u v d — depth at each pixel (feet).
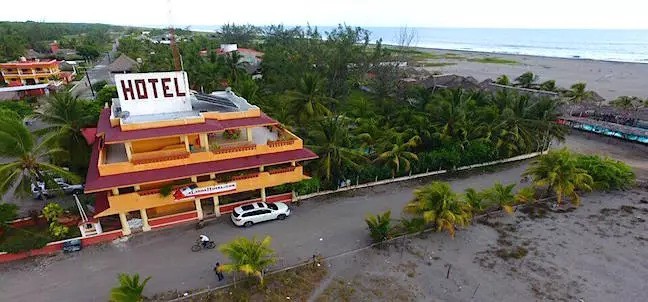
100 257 88.38
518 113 152.05
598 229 105.60
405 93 201.77
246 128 107.04
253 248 78.07
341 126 125.29
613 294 81.20
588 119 194.29
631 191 128.98
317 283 82.64
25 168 94.79
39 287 78.64
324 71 222.07
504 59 531.50
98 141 108.88
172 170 92.27
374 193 123.24
